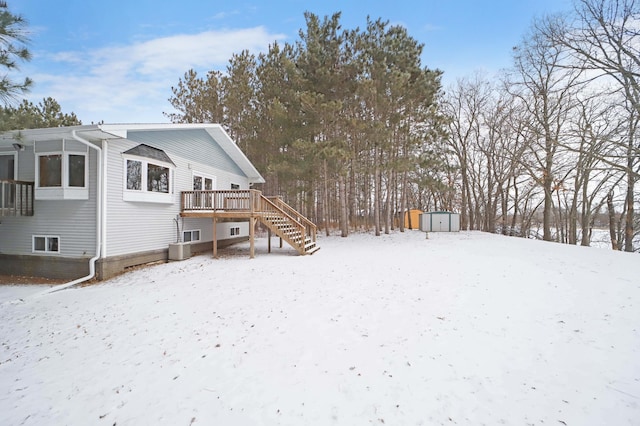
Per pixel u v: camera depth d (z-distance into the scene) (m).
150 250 10.05
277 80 17.52
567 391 2.81
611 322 4.27
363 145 17.19
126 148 9.12
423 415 2.55
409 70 14.97
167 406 2.79
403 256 10.00
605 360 3.32
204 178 13.28
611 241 17.48
